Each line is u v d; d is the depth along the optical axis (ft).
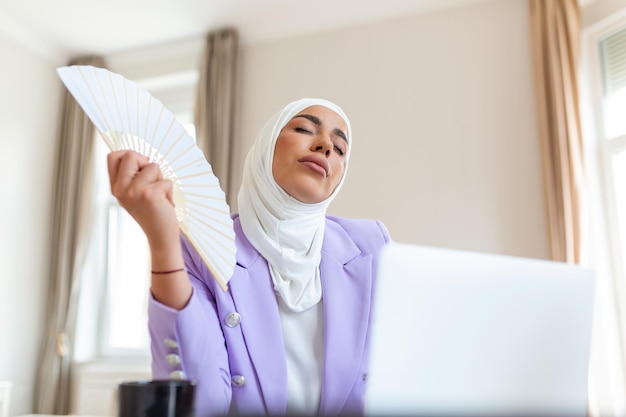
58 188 13.57
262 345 2.83
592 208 9.41
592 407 8.58
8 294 12.31
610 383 8.81
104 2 11.87
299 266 3.04
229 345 2.79
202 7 12.00
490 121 10.56
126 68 13.94
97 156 13.88
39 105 13.53
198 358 2.16
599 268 9.26
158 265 2.09
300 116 3.43
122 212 13.84
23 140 13.03
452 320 1.67
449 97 10.95
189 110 13.60
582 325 1.98
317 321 3.06
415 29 11.51
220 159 12.00
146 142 2.34
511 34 10.74
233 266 2.54
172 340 2.11
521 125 10.31
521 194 10.05
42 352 12.73
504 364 1.76
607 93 9.75
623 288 9.10
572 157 9.29
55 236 13.33
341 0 11.55
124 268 13.57
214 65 12.59
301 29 12.36
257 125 12.39
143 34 13.08
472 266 1.73
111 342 13.35
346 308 3.06
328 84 11.97
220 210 2.55
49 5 12.00
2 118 12.56
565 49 9.77
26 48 13.24
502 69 10.68
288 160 3.25
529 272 1.85
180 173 2.44
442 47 11.22
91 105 2.20
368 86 11.62
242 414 1.12
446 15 11.32
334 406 2.77
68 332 12.77
